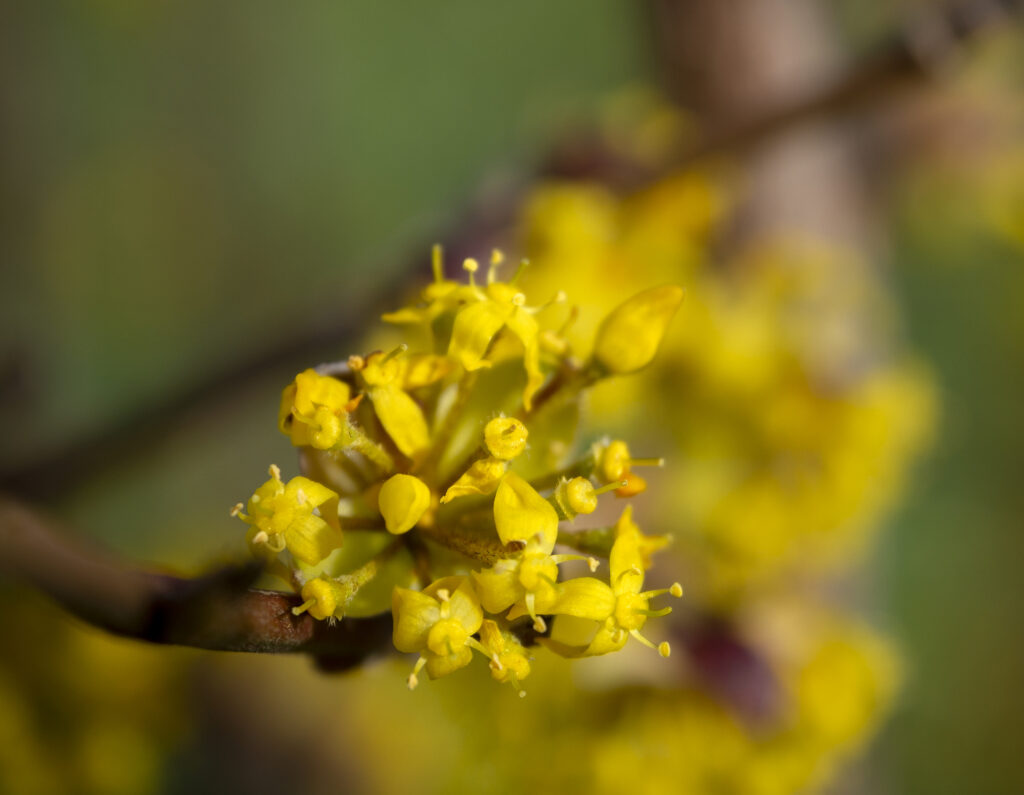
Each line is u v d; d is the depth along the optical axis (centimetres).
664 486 19
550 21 48
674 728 17
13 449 20
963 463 42
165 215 42
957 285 42
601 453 13
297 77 47
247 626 12
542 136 20
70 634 21
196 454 31
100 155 41
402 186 47
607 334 13
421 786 27
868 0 24
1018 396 42
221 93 45
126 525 31
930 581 42
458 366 13
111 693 21
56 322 35
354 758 26
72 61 40
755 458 20
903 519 42
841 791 25
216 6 45
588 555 13
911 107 23
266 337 20
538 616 12
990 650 41
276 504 12
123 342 41
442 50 49
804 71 21
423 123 48
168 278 42
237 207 45
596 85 48
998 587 42
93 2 41
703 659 17
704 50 21
